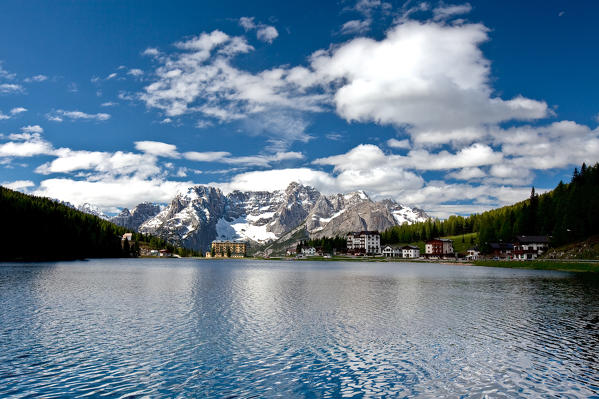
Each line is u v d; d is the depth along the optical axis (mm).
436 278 107125
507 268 166250
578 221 171375
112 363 29125
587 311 51094
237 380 26188
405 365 29375
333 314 48469
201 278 105250
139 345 33688
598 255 145625
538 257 183750
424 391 24781
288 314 48250
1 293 62969
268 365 29125
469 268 172875
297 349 33062
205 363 29391
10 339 35000
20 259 184125
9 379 25828
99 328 39500
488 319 45594
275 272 143625
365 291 73688
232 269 169500
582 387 25469
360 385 25562
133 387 24859
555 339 36562
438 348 33594
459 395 24203
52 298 58750
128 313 47719
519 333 38781
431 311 50812
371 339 36281
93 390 24297
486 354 32031
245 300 60219
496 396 24062
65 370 27609
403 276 117438
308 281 98000
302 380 26359
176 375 26953
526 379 26766
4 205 197000
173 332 38281
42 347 32719
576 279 100312
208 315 47000
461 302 58812
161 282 89000
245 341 35344
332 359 30562
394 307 54062
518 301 59688
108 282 84938
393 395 24141
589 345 34688
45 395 23484
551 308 53312
